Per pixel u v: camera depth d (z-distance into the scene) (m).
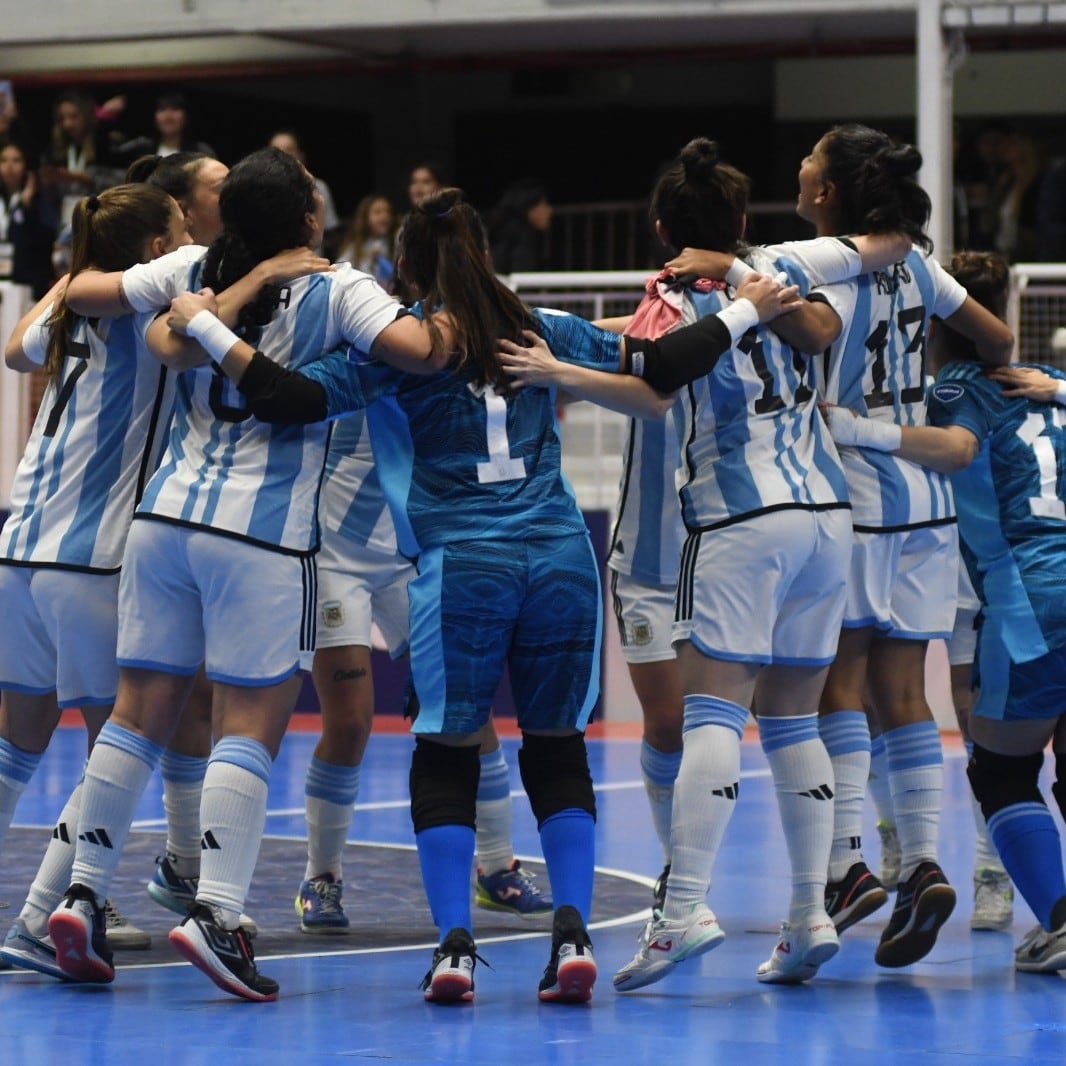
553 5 32.09
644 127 46.03
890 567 12.24
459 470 10.98
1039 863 12.10
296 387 10.77
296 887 15.69
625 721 31.89
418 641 10.95
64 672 12.00
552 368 10.97
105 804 11.38
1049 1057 9.56
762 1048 9.79
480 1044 9.86
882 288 12.09
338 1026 10.33
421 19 32.81
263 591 11.05
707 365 11.08
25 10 34.81
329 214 34.62
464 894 11.09
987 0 29.58
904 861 12.20
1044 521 12.40
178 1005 10.95
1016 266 27.94
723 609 11.23
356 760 13.86
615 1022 10.47
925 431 12.20
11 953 11.67
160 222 12.26
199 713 13.53
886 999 11.20
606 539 31.20
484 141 46.97
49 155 34.66
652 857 17.39
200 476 11.16
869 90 43.69
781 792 11.63
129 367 11.91
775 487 11.27
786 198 44.62
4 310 30.66
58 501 11.98
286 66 39.69
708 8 31.45
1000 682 12.20
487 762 14.42
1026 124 41.81
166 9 34.09
